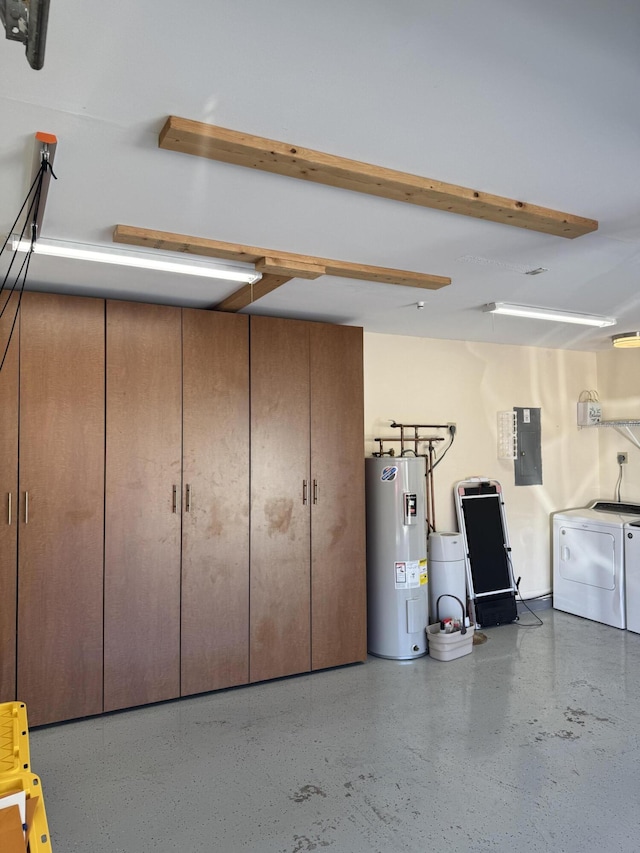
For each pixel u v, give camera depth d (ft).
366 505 14.82
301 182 6.78
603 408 19.65
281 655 12.99
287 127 5.65
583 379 19.67
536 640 15.60
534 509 18.72
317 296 12.12
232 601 12.50
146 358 11.85
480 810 8.33
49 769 9.50
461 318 14.37
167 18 4.11
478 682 12.85
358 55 4.55
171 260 9.32
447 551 15.28
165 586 11.85
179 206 7.53
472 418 17.62
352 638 13.85
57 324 11.09
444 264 10.04
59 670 10.91
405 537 14.25
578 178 6.80
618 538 16.53
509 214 7.52
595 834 7.81
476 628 16.57
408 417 16.53
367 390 15.97
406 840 7.72
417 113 5.41
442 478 17.01
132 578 11.56
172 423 12.03
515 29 4.26
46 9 2.88
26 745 4.83
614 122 5.58
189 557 12.10
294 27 4.22
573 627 16.69
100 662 11.25
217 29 4.23
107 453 11.41
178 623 11.96
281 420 13.19
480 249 9.23
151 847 7.64
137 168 6.46
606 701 11.85
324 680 13.06
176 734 10.64
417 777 9.17
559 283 11.24
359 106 5.28
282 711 11.53
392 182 6.56
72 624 11.02
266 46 4.43
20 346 10.78
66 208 7.59
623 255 9.53
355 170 6.32
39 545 10.79
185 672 11.99
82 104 5.21
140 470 11.69
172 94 5.06
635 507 18.01
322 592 13.51
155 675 11.72
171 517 11.94
